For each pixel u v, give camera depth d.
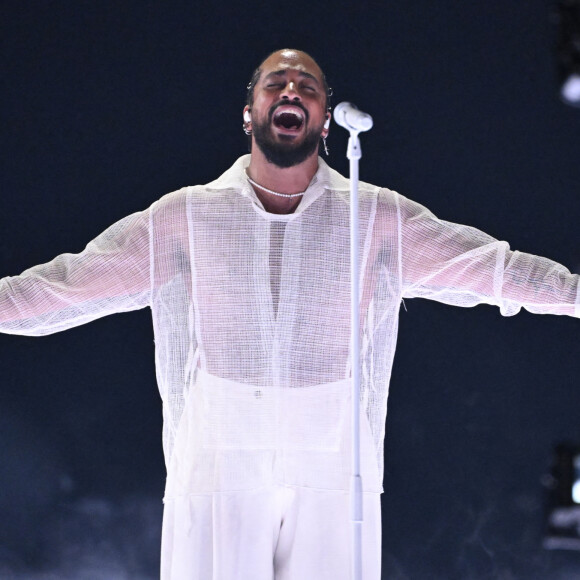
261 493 9.38
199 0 14.09
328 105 10.23
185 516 9.40
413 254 10.07
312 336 9.66
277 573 9.55
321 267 9.74
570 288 9.82
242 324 9.62
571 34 10.59
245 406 9.49
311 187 9.85
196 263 9.76
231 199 9.87
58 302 9.98
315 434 9.48
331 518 9.39
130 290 10.08
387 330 9.88
